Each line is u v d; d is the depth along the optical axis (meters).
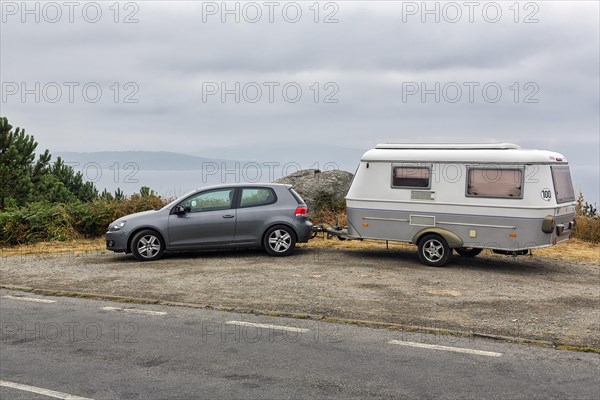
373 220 12.77
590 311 8.33
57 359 6.38
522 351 6.50
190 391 5.40
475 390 5.34
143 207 18.52
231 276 11.02
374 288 9.88
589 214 17.83
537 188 11.12
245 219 13.23
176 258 13.37
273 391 5.37
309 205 19.27
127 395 5.32
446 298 9.13
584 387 5.41
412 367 5.98
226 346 6.77
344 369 5.94
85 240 17.52
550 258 13.43
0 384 5.65
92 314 8.41
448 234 11.91
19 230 17.09
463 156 11.75
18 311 8.67
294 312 8.28
